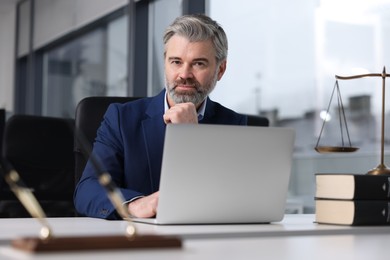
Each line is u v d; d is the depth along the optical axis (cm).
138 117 225
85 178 202
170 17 503
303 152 368
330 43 349
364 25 328
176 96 220
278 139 154
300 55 369
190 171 148
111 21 605
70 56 723
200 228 141
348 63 338
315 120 359
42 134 308
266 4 395
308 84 364
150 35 535
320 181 164
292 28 375
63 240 90
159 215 149
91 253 88
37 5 830
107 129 223
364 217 154
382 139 178
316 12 359
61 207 308
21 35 893
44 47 811
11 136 303
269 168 155
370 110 324
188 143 146
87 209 188
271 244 108
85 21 659
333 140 346
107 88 613
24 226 143
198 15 225
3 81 939
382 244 112
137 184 216
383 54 317
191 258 87
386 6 315
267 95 393
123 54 574
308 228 144
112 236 95
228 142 149
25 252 88
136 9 539
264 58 396
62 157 310
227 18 432
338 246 107
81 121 237
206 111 228
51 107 789
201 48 219
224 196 152
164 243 95
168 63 222
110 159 216
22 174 303
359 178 154
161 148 219
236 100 417
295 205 372
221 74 237
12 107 912
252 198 155
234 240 114
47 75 807
